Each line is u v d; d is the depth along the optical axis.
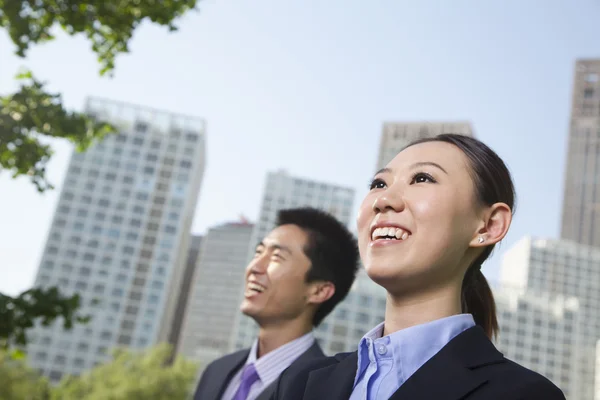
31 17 6.17
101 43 6.65
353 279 3.63
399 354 1.49
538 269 132.38
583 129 164.12
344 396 1.54
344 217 108.62
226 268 153.38
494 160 1.70
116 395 55.34
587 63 170.88
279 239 3.48
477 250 1.67
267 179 109.50
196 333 145.75
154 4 6.50
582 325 127.88
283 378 1.85
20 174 6.50
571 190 158.88
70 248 101.44
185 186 108.56
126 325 98.88
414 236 1.55
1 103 6.30
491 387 1.36
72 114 6.49
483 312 2.00
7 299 5.98
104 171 106.94
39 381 51.56
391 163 1.75
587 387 108.62
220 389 3.45
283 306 3.37
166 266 103.62
